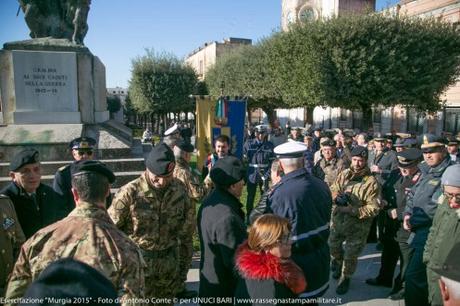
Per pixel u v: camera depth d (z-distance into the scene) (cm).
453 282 127
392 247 412
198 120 874
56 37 798
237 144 879
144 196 280
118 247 174
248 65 2247
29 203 308
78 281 99
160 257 288
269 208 273
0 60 692
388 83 1345
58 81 718
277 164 329
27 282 171
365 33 1366
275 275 189
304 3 3297
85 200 186
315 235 265
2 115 702
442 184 269
